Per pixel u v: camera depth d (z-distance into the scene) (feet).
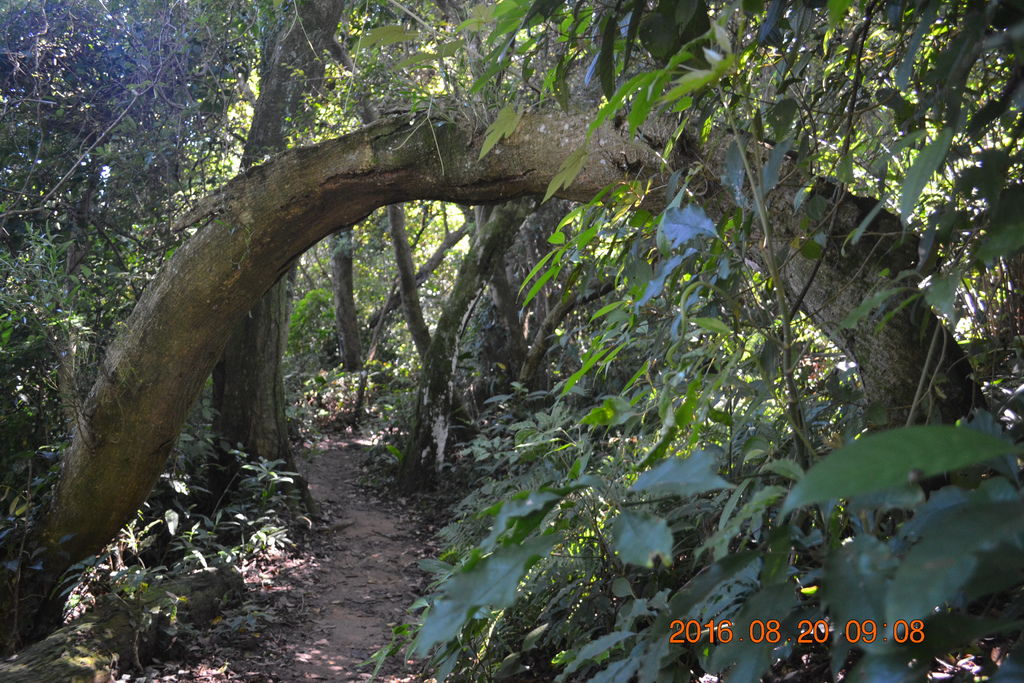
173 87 20.33
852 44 5.62
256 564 20.84
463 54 10.26
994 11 3.80
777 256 5.42
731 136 8.18
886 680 2.24
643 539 2.77
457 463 29.35
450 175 11.64
